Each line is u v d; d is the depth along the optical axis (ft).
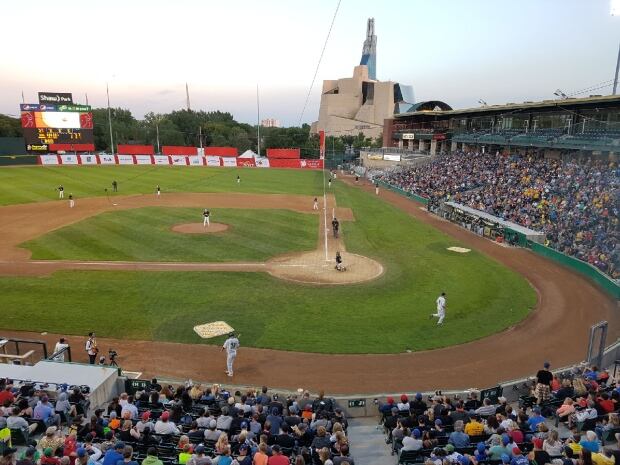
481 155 244.22
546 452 36.37
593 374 55.21
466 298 89.81
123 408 44.83
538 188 164.04
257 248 121.49
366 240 135.44
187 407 48.44
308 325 76.02
